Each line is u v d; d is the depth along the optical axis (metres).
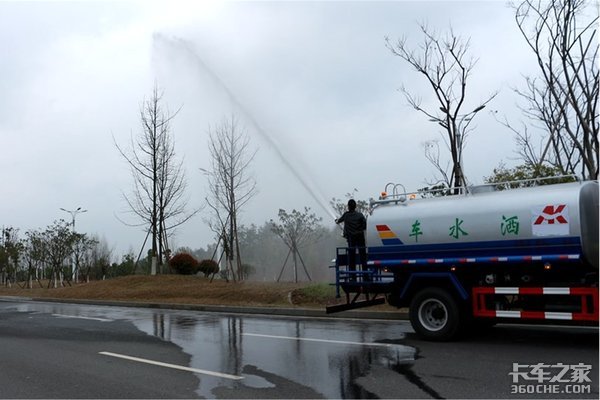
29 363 8.71
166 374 7.66
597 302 8.62
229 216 24.05
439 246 9.97
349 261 11.62
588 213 8.69
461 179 20.19
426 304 10.07
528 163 19.80
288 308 15.69
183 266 27.89
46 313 17.45
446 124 21.48
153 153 26.75
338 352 8.99
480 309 9.66
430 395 6.30
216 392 6.65
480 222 9.52
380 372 7.45
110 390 6.84
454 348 9.05
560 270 9.15
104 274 40.53
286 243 24.17
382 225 10.63
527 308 9.35
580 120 17.83
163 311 17.69
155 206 26.77
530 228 9.02
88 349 9.90
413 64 22.48
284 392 6.59
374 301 11.96
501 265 9.44
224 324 13.38
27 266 41.97
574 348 8.80
